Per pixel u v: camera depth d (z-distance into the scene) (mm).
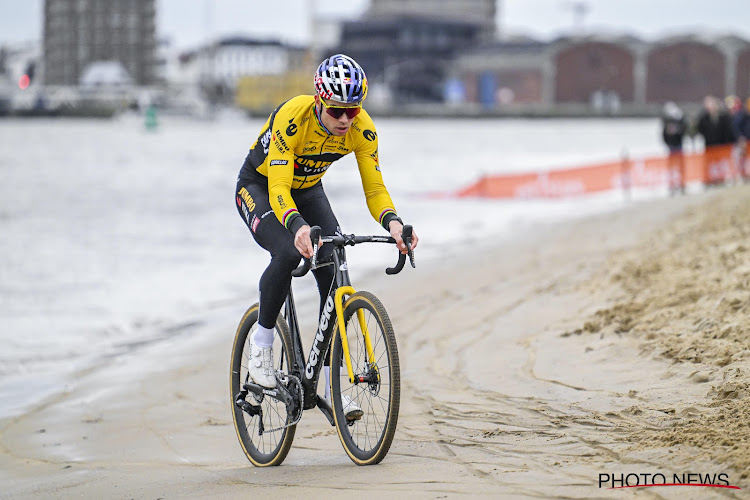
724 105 51188
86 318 22641
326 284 10773
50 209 49062
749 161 51969
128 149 118438
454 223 41000
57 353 19281
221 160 96625
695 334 14125
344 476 9836
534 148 115812
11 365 18250
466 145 125438
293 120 10570
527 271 24859
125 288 26469
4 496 10922
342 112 10234
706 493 7980
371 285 25016
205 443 12906
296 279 26250
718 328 14055
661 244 24891
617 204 47625
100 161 94062
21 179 70312
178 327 21469
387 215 10789
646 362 13469
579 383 13180
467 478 9312
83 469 11969
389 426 9789
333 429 12820
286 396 10875
